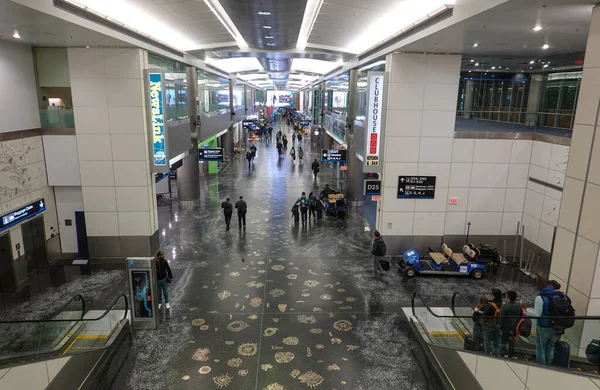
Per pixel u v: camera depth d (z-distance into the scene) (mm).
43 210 13734
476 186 14883
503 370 6738
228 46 19281
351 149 21781
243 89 46062
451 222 15117
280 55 20953
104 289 12523
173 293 12062
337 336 9906
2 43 11953
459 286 12961
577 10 7996
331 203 20453
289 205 22031
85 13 10047
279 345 9492
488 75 15508
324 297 11930
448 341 8734
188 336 9836
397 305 11539
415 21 11961
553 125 14648
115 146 13883
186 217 19828
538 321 6309
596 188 7332
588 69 7520
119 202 14273
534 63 15555
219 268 13906
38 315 10945
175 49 16703
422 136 14445
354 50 19078
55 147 13914
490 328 7277
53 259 14516
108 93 13539
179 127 17172
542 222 13906
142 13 11969
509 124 14930
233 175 29766
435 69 14055
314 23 14930
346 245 16312
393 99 14172
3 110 11961
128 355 9070
